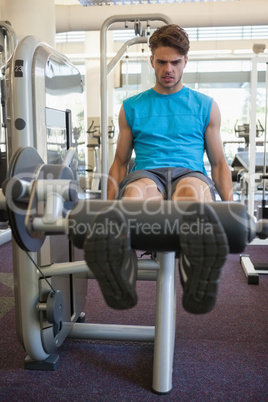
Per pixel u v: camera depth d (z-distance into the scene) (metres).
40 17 4.27
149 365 1.71
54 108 1.74
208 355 1.80
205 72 7.41
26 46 1.54
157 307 1.50
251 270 2.91
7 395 1.49
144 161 1.62
